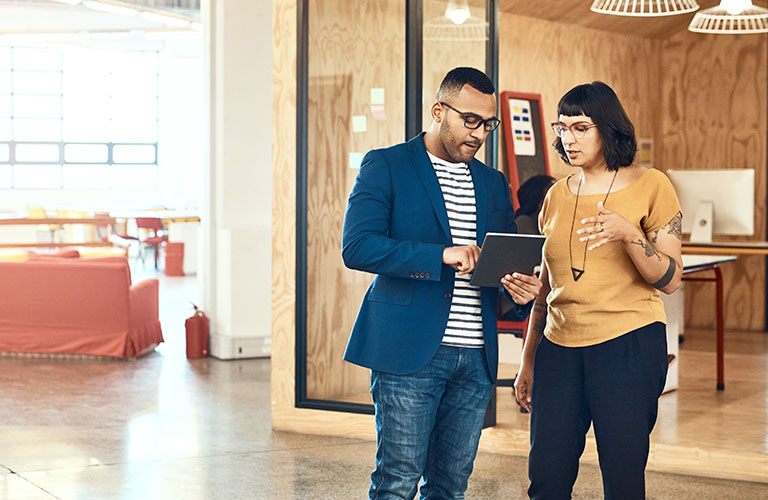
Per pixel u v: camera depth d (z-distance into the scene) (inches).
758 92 387.5
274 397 234.4
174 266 627.2
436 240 122.9
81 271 321.1
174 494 183.6
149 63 836.0
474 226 125.2
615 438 120.7
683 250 317.4
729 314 397.7
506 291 122.6
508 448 215.3
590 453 208.2
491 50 220.7
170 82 814.5
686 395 262.1
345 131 230.4
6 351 327.0
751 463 195.5
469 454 127.9
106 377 294.4
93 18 692.7
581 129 123.2
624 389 120.5
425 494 131.9
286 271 233.3
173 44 791.1
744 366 311.0
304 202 231.0
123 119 836.6
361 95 228.7
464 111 119.7
